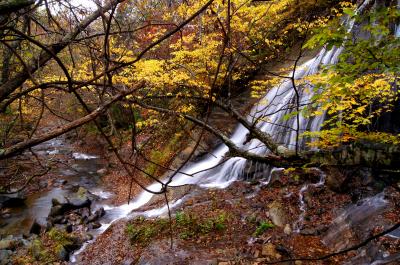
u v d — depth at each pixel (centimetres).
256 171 1042
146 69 662
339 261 610
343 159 270
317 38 314
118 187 1384
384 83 496
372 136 362
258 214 817
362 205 734
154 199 1107
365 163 263
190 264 655
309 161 278
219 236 755
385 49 292
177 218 843
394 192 722
